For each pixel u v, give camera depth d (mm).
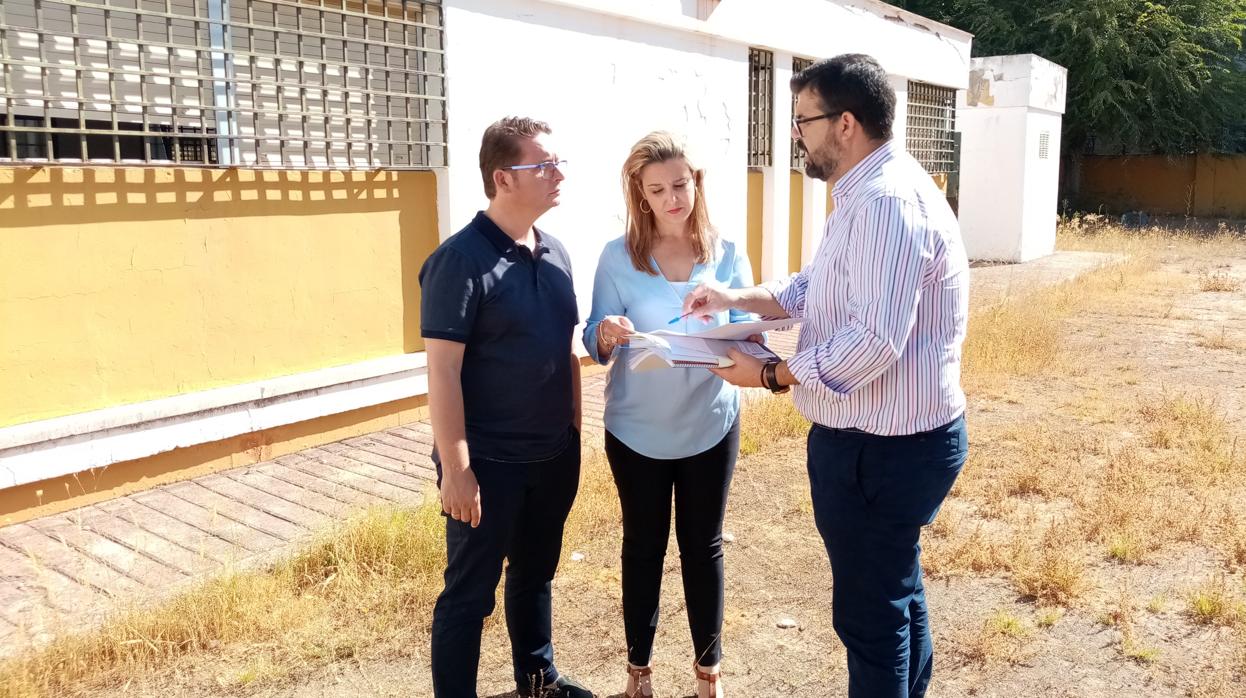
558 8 7434
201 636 3514
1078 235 21094
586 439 6164
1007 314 9734
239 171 5559
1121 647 3496
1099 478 5301
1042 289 12734
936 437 2438
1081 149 27922
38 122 5102
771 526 4785
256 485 5293
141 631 3447
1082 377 8055
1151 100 24969
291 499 5059
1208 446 5805
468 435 2725
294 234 5914
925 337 2385
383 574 4012
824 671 3408
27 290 4699
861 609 2543
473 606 2762
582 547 4453
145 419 5082
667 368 2863
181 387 5402
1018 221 17062
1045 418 6754
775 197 10938
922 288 2338
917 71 13680
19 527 4637
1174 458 5656
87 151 5004
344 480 5379
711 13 9125
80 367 4941
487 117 6902
